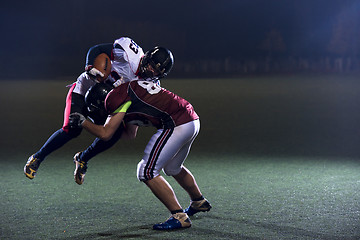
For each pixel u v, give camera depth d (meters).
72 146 29.64
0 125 38.03
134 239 13.91
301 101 55.59
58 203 17.56
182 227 14.83
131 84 14.63
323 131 34.94
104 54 16.75
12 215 16.09
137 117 14.81
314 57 141.25
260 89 73.88
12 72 115.88
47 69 124.06
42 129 36.06
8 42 136.50
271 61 135.25
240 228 14.82
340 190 19.19
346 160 25.19
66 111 17.45
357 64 129.62
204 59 141.00
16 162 24.97
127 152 27.88
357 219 15.55
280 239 13.84
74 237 14.04
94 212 16.50
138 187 19.92
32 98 59.72
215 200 17.97
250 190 19.34
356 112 45.41
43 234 14.27
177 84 86.12
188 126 14.83
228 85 83.00
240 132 34.72
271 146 29.47
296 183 20.41
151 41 149.88
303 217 15.82
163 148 14.62
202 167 23.77
